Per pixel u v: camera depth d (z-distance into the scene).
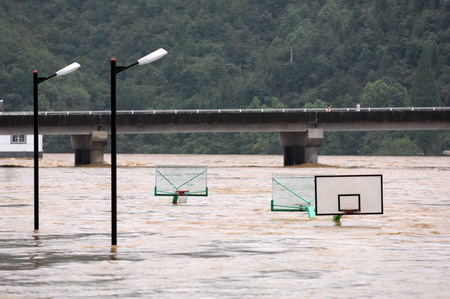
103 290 65.38
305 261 79.69
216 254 84.38
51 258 81.12
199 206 145.88
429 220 121.06
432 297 63.06
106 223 114.69
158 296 63.22
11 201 154.75
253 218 123.12
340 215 116.81
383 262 79.19
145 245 91.00
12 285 67.31
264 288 66.38
